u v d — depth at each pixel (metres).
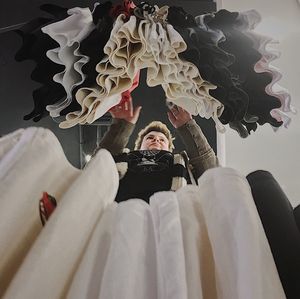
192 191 0.50
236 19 0.82
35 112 0.78
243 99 0.76
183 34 0.77
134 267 0.39
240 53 0.80
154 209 0.44
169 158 1.16
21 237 0.39
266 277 0.37
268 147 1.60
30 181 0.40
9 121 1.64
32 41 0.78
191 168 1.11
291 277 0.41
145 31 0.77
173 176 1.09
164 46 0.76
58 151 0.46
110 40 0.74
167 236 0.40
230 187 0.43
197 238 0.43
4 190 0.37
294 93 1.55
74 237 0.39
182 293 0.36
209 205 0.44
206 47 0.76
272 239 0.44
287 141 1.60
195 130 1.11
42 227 0.40
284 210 0.47
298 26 1.60
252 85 0.81
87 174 0.44
